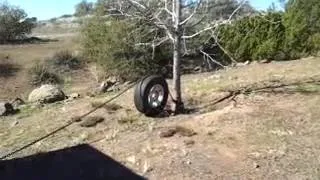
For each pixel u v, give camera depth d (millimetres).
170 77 19125
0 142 10477
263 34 19438
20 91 25938
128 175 8078
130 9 11531
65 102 13656
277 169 7840
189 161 8305
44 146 9836
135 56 19203
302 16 19109
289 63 17078
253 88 12609
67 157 9094
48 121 11547
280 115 10039
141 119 10703
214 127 9664
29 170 8711
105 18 19719
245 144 8805
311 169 7781
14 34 43250
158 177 7906
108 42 19359
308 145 8617
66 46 36531
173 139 9266
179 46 10664
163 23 10414
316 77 13508
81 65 28453
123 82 19266
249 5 11180
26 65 30297
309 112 10125
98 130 10367
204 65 19375
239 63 19281
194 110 11039
